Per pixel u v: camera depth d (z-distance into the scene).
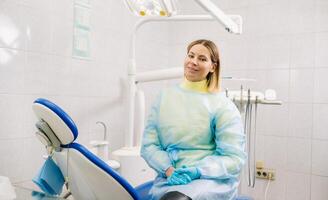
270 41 2.51
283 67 2.46
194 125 1.29
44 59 1.87
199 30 2.84
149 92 2.77
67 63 2.01
